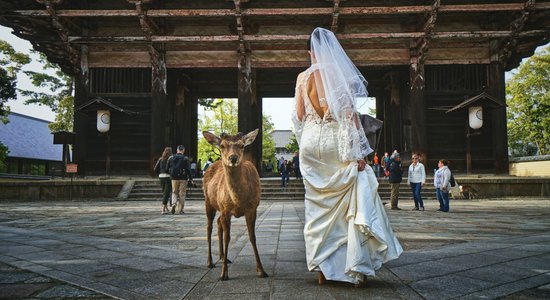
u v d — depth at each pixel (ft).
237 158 10.04
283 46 63.67
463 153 61.05
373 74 78.69
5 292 9.46
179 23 63.16
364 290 9.01
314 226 9.65
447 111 57.47
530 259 12.66
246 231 20.53
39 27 59.11
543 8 53.36
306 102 10.31
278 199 50.85
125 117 60.64
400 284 9.54
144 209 36.50
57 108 99.76
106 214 31.55
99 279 10.58
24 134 152.25
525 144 140.87
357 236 9.12
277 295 8.70
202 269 11.68
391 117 74.43
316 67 10.19
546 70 110.93
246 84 61.67
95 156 60.54
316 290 9.04
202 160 130.82
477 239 17.39
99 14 53.78
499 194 52.19
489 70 61.46
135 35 62.18
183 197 32.30
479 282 9.75
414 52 61.05
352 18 62.28
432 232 19.81
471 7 53.31
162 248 15.47
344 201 9.50
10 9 54.08
